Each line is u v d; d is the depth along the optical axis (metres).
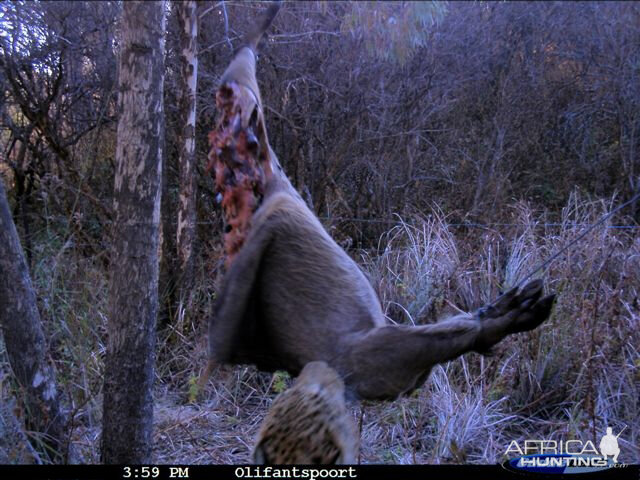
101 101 4.74
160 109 2.11
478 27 6.32
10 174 5.06
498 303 1.66
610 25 6.55
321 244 1.77
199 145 4.79
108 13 4.65
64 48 4.54
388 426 3.08
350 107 5.00
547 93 6.47
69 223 4.00
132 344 2.15
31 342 2.38
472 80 6.19
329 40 4.80
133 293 2.14
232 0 4.57
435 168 5.70
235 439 3.13
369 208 5.25
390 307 3.90
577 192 5.44
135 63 2.05
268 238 1.74
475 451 2.95
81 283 3.71
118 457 2.19
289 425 1.51
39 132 4.66
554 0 6.95
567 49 6.88
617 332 3.24
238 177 1.86
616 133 6.29
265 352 1.79
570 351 3.40
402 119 5.33
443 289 3.80
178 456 2.96
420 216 4.96
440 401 3.13
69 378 3.12
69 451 2.48
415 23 2.18
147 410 2.21
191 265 4.07
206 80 4.64
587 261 3.76
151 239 2.14
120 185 2.11
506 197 5.45
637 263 3.88
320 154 5.02
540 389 3.33
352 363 1.62
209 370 1.71
